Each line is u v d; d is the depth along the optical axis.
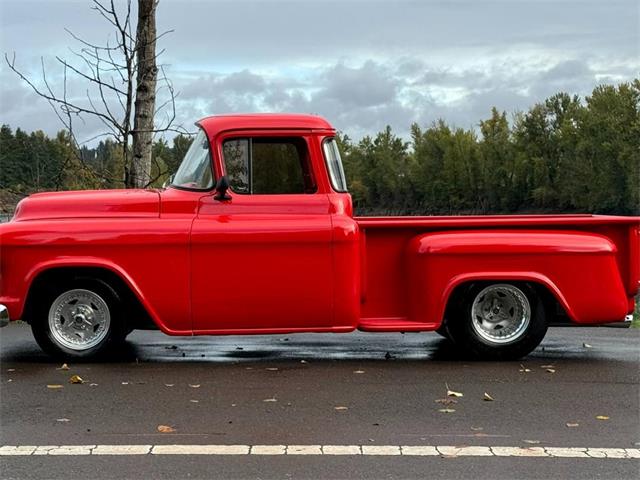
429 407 6.00
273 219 7.44
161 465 4.72
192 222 7.36
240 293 7.37
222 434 5.31
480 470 4.66
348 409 5.93
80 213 7.47
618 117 83.69
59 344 7.53
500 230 7.70
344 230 7.41
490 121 100.38
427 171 106.00
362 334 9.53
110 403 6.09
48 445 5.07
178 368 7.38
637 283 7.74
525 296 7.70
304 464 4.74
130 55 11.52
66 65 11.48
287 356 8.03
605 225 7.77
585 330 10.37
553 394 6.43
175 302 7.34
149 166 11.56
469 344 7.73
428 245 7.50
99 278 7.52
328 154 7.69
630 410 5.96
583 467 4.73
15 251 7.27
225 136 7.57
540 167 94.06
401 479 4.52
